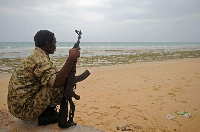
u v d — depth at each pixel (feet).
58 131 8.45
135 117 15.19
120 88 23.88
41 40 8.04
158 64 47.03
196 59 60.39
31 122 9.33
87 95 21.20
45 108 8.17
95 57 67.00
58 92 8.05
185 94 20.43
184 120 14.39
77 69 39.55
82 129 8.65
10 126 9.05
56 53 84.43
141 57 68.18
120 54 82.64
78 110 16.84
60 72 7.29
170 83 25.52
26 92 7.87
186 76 29.71
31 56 7.86
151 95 20.56
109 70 37.91
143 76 31.12
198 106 16.85
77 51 7.57
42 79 7.44
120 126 13.74
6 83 27.53
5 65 45.21
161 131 12.92
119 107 17.37
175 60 57.41
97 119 14.98
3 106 17.88
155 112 16.02
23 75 7.82
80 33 7.88
